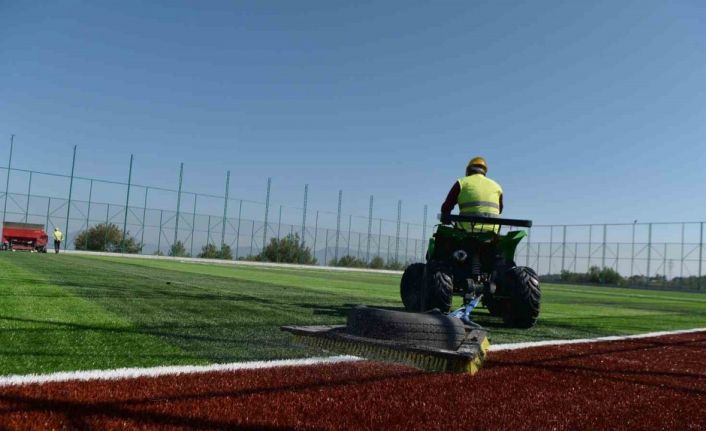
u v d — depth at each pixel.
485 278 5.41
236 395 2.21
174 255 38.94
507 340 4.49
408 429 1.92
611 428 2.09
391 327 2.85
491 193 5.52
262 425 1.87
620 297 17.23
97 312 4.62
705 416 2.33
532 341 4.50
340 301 7.64
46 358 2.72
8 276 8.30
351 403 2.20
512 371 3.07
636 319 7.73
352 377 2.63
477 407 2.25
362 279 19.66
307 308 6.20
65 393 2.10
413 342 2.84
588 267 42.72
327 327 3.35
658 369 3.46
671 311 10.52
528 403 2.37
